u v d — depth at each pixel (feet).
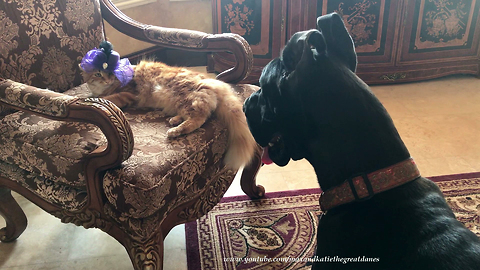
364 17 9.09
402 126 7.91
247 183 5.68
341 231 2.54
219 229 5.31
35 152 3.84
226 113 4.38
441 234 2.27
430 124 7.98
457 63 9.90
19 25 4.45
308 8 8.83
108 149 3.34
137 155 3.63
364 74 9.65
